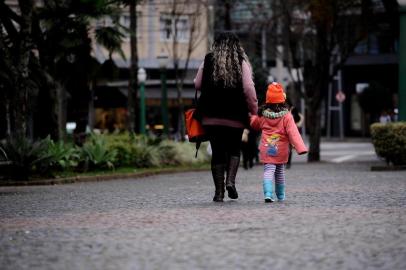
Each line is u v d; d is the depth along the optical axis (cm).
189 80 7200
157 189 2406
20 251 1084
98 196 2112
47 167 3050
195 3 5938
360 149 7338
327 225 1300
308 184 2420
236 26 6719
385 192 2012
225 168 1848
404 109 4088
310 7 5125
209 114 1672
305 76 5584
